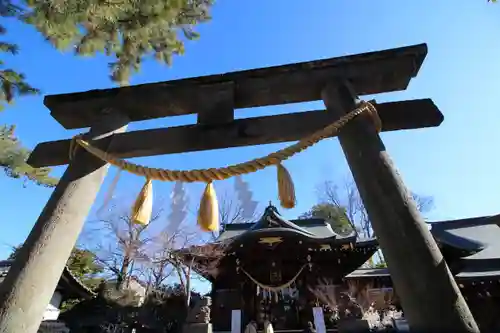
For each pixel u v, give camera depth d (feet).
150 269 55.98
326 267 46.39
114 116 10.16
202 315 31.17
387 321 38.24
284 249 45.50
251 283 45.93
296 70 9.73
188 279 49.11
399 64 9.36
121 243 47.70
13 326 6.17
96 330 43.98
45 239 7.30
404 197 6.97
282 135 9.00
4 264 41.14
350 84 9.65
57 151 10.18
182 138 9.27
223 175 8.27
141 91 10.21
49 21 12.64
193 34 15.84
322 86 9.85
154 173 8.43
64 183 8.44
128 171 8.59
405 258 6.22
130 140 9.41
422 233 6.44
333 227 84.84
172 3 13.65
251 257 46.09
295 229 47.50
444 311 5.57
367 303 46.60
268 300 45.19
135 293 52.80
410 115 9.50
